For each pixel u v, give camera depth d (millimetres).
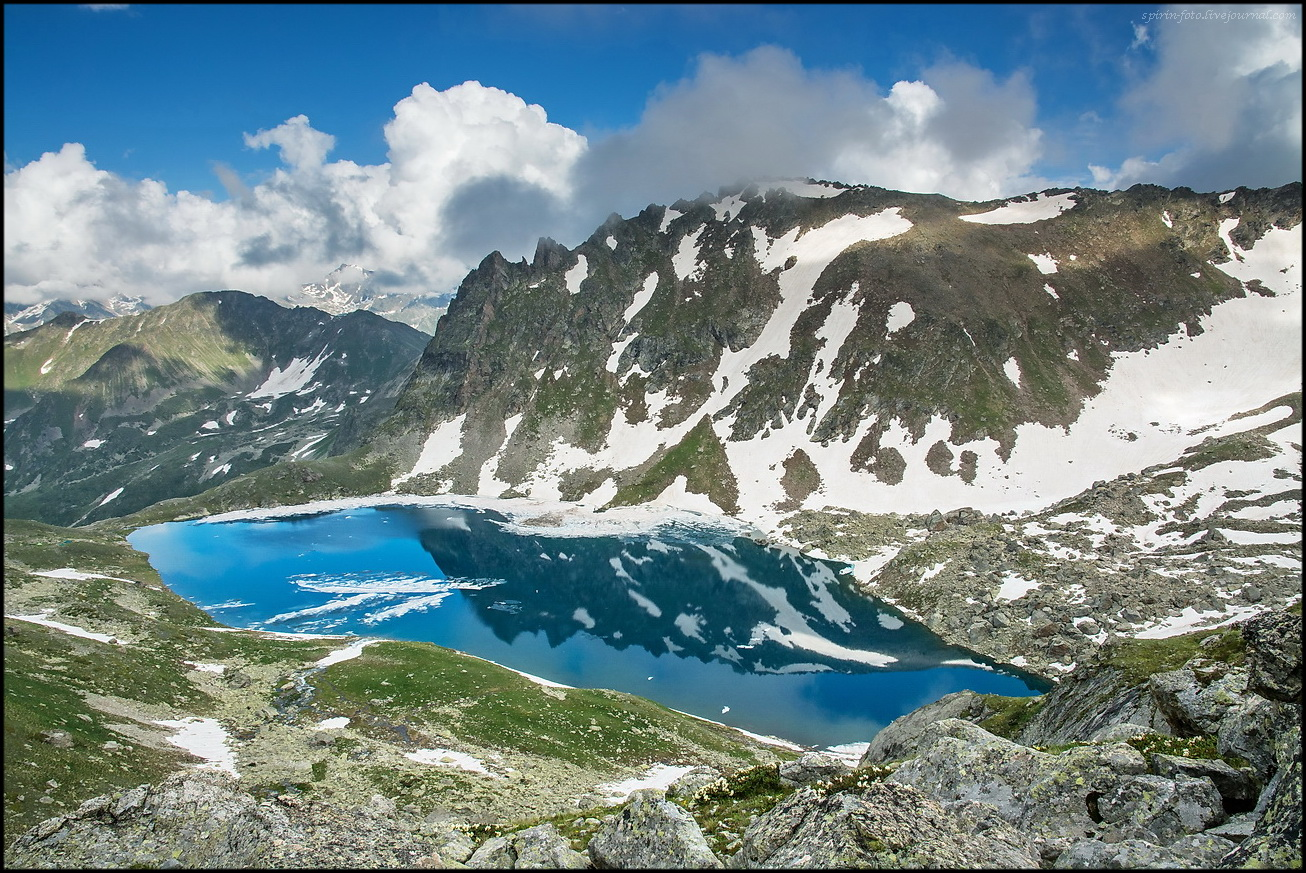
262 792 51312
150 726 62656
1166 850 19391
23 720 49594
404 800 53281
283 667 92312
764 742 83438
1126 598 110625
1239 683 29250
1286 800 18281
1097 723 40062
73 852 23984
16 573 125938
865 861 19250
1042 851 20984
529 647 120688
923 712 57281
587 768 66562
